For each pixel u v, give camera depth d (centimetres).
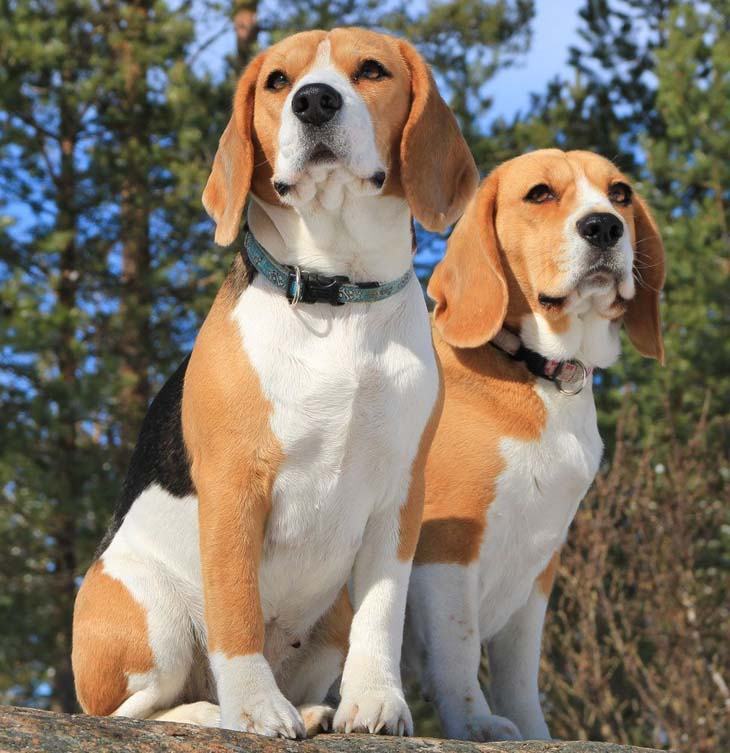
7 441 1638
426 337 487
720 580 1345
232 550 455
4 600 1625
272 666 530
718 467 1361
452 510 578
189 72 1784
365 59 484
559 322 584
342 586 509
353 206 470
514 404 582
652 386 1588
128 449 1697
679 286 1717
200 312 1739
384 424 468
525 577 590
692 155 1872
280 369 462
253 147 493
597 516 1101
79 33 1864
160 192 1866
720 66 1847
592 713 1070
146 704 511
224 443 462
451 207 500
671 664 1112
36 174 1838
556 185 595
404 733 445
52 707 1730
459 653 571
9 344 1597
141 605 509
